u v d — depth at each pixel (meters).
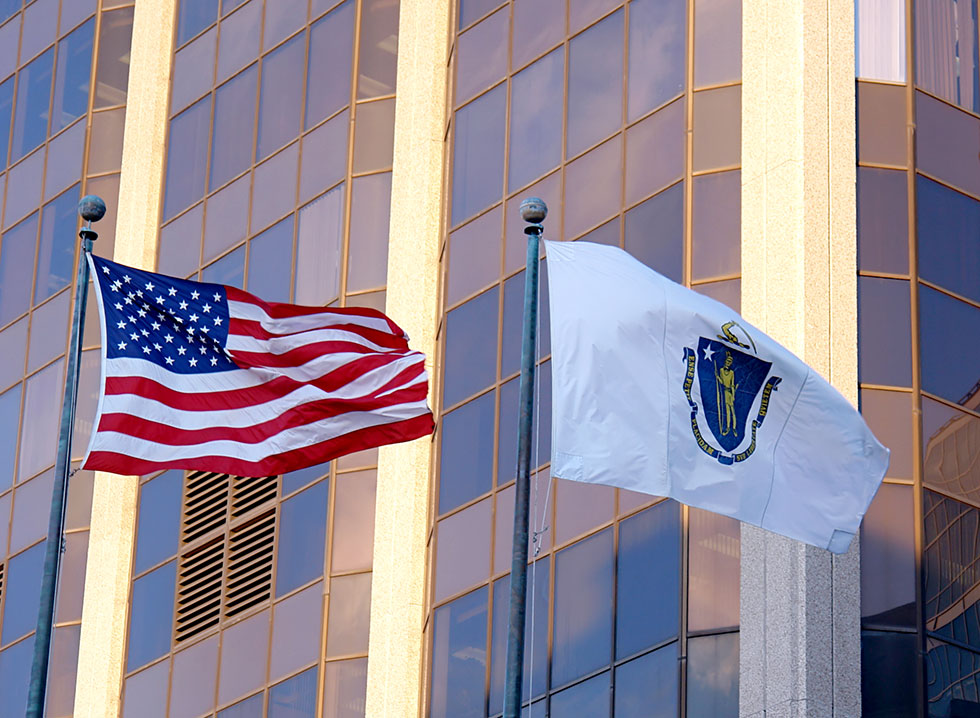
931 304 39.78
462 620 41.91
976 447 39.34
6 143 62.28
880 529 37.78
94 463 29.38
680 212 40.22
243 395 30.86
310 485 48.09
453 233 45.75
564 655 38.94
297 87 52.59
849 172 40.03
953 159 41.38
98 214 30.78
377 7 51.31
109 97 59.00
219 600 49.28
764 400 30.12
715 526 37.50
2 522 57.03
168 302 30.80
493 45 46.47
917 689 36.62
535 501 40.91
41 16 62.75
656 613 37.62
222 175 53.91
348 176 50.03
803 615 35.78
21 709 53.72
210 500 50.91
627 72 42.62
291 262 50.62
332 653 45.78
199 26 56.75
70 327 57.22
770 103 40.16
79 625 52.97
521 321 42.81
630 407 28.81
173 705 49.31
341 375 31.72
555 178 43.34
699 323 29.52
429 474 44.91
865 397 38.66
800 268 38.56
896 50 41.47
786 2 40.81
